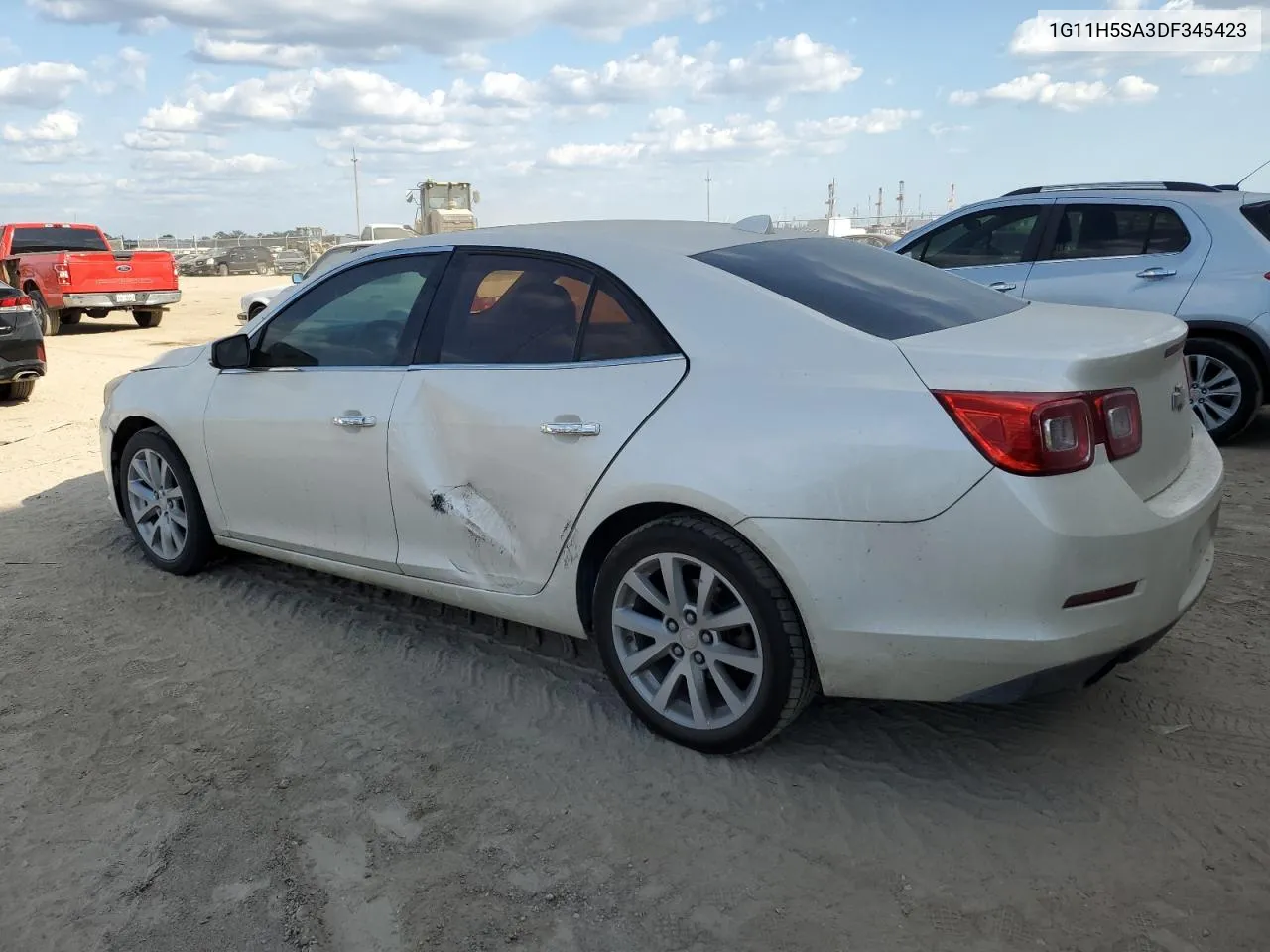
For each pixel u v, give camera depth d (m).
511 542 3.41
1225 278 6.59
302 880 2.61
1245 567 4.53
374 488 3.78
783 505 2.75
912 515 2.62
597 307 3.28
